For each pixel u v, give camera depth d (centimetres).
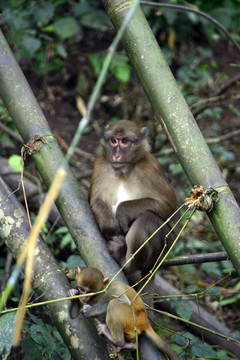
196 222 1341
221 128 1673
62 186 707
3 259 1211
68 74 1800
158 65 684
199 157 625
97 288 614
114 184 931
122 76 1688
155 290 990
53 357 735
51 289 631
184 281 1155
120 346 594
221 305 1133
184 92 1697
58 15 1670
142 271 872
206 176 614
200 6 1750
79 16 1683
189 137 637
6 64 750
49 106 1731
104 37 1872
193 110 1404
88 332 609
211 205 593
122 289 616
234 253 577
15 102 735
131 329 594
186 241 1263
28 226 672
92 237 684
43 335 650
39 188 1141
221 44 1939
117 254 845
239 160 1555
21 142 1415
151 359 591
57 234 1196
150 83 680
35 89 1772
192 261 785
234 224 584
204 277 1208
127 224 877
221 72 1808
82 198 713
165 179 945
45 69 1692
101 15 1630
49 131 729
